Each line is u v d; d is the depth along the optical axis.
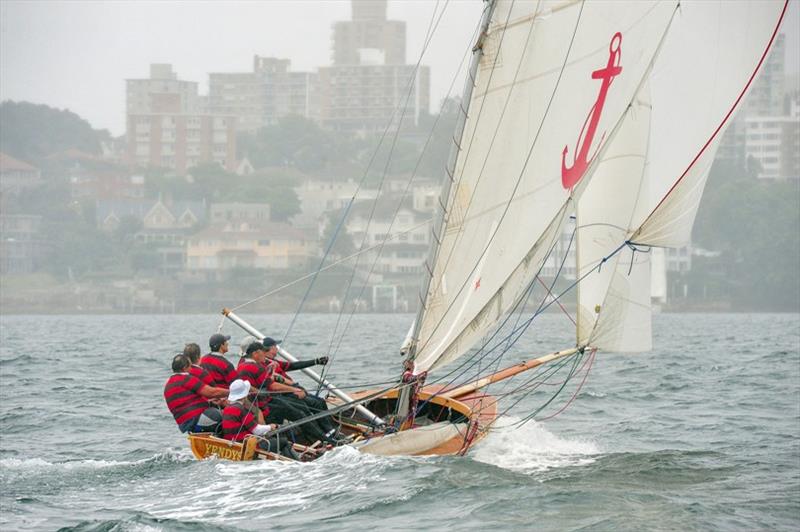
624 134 52.09
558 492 42.94
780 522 39.38
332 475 45.06
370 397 49.47
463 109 47.09
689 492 44.34
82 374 108.44
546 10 47.12
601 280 52.72
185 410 50.62
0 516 40.47
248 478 44.91
